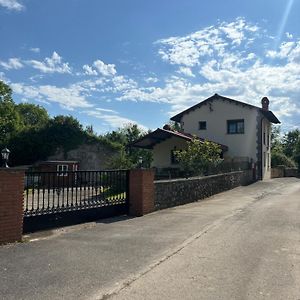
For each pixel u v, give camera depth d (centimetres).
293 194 2136
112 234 905
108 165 2931
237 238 878
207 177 1972
